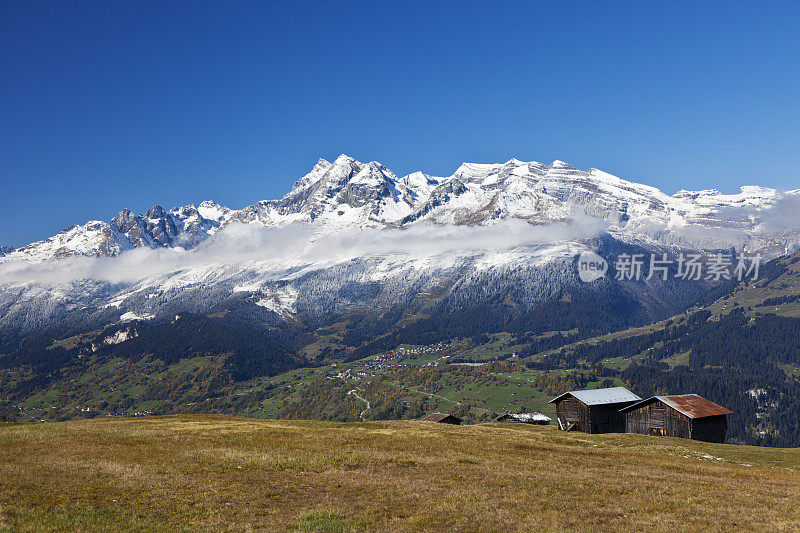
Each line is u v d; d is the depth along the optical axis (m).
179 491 40.72
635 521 34.41
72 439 67.19
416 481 45.53
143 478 44.72
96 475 45.50
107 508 35.88
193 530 31.61
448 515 35.16
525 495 41.16
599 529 32.41
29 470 46.84
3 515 33.34
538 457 63.31
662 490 44.31
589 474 51.88
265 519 34.19
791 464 69.06
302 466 51.12
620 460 64.31
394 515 35.25
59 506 36.00
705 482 49.53
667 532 32.12
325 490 41.88
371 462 54.25
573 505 38.44
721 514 36.56
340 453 59.00
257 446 63.78
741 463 68.88
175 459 53.69
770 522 34.53
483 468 52.91
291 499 39.16
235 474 47.16
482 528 32.41
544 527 32.72
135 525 32.41
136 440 67.38
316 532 31.50
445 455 60.81
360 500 38.97
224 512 35.53
